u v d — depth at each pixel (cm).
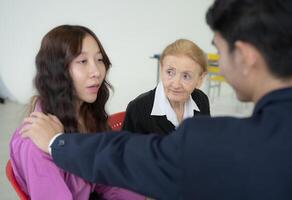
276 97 48
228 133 48
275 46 46
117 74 364
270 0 45
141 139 58
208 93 369
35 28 369
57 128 79
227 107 383
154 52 366
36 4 362
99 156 59
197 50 108
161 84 119
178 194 52
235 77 53
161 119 118
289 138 45
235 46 49
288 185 44
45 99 88
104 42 355
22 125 83
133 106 121
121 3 350
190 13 367
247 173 45
